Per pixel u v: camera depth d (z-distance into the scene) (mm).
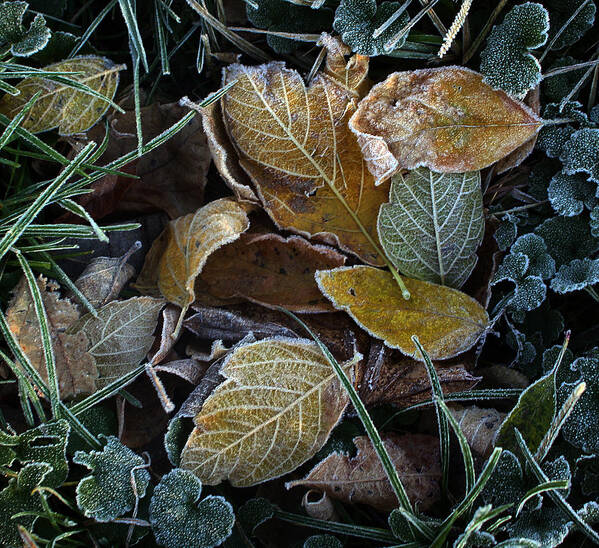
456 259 654
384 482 637
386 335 643
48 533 632
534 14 636
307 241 652
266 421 634
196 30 683
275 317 653
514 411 626
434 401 629
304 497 632
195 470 632
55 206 669
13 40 652
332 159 653
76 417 641
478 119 646
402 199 648
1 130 661
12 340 632
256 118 649
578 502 637
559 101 660
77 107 656
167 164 668
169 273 652
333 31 661
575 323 670
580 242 658
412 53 658
